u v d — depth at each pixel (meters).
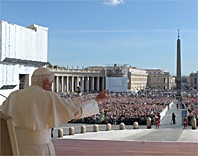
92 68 157.12
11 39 54.00
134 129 25.59
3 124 2.52
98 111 3.04
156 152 9.07
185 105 63.16
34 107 2.84
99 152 8.91
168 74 195.88
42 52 65.00
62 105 2.86
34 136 2.85
